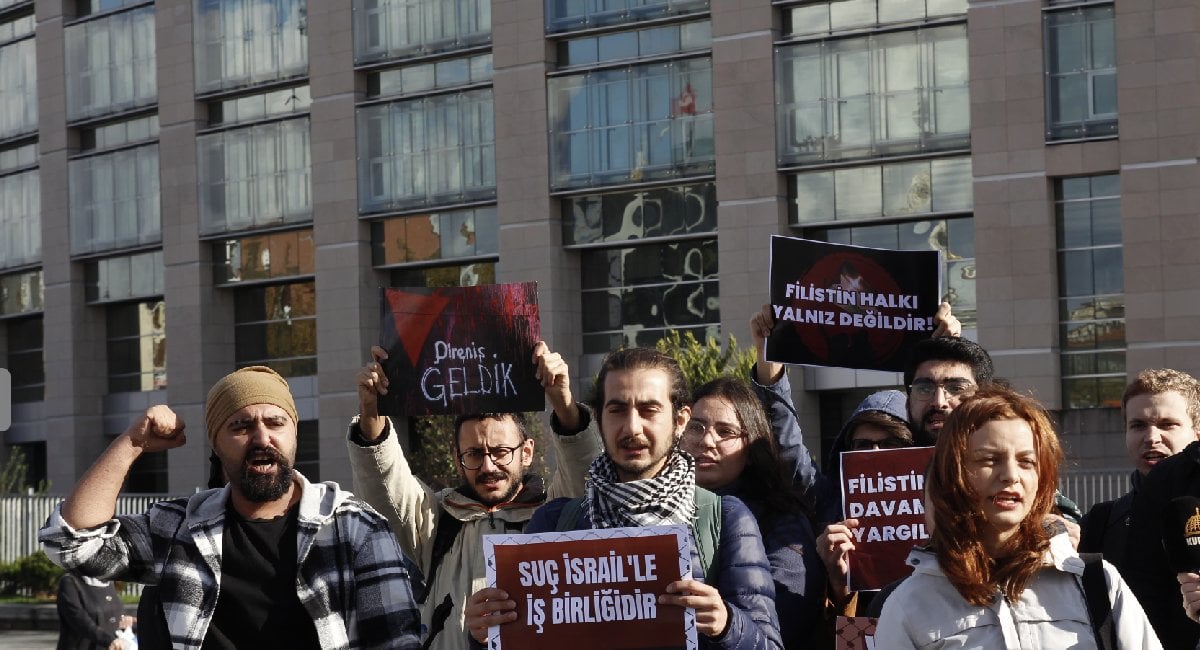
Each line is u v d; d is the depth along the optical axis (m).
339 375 36.75
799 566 6.03
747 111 31.66
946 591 4.29
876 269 7.64
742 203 31.67
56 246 42.94
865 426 6.90
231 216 39.03
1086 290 29.12
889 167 30.92
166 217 40.16
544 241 33.91
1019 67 29.27
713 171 32.19
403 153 36.12
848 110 30.97
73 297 42.66
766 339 7.55
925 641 4.26
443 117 35.62
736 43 31.78
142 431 5.27
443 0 35.62
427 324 6.59
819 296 7.61
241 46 39.09
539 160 33.97
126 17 41.66
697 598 4.67
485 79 35.38
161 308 41.97
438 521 6.77
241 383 5.23
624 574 4.78
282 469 5.21
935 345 6.64
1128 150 28.36
